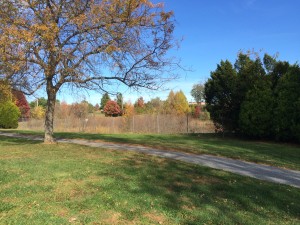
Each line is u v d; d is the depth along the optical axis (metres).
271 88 20.17
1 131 28.14
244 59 22.19
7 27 12.50
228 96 22.03
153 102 53.75
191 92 59.88
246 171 10.69
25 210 6.08
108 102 52.19
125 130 29.58
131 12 13.34
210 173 9.71
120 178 8.42
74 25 13.35
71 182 7.94
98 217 5.80
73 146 15.15
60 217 5.75
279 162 12.45
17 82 15.05
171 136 22.20
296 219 6.34
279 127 18.83
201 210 6.30
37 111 51.78
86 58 13.62
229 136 22.34
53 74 14.03
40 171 9.09
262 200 7.30
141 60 14.34
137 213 6.02
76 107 40.66
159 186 7.81
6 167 9.65
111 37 13.31
